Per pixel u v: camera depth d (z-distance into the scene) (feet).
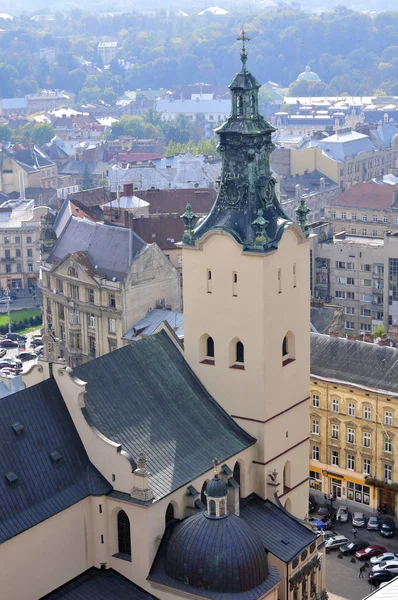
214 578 321.11
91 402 349.00
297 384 387.96
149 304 622.54
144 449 349.00
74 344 643.45
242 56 362.12
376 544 466.70
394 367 500.33
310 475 522.88
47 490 330.34
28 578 322.55
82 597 332.60
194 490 347.56
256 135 361.92
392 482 495.00
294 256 375.04
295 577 354.95
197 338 381.81
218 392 381.40
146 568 334.85
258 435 375.45
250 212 365.81
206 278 373.40
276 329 371.56
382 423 492.54
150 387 368.27
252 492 380.37
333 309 641.81
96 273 624.59
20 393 339.36
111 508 337.72
